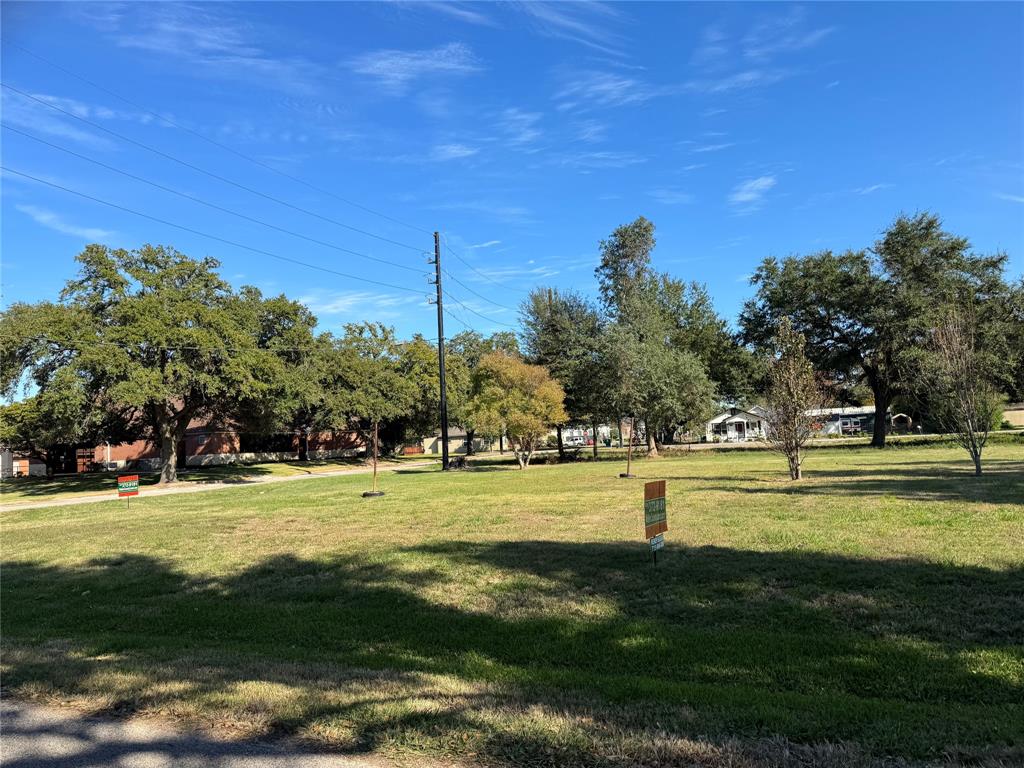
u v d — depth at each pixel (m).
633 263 53.16
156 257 37.97
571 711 3.96
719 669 5.04
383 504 17.78
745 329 47.62
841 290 41.16
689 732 3.59
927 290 39.44
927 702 4.25
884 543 8.88
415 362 65.00
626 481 21.88
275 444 69.81
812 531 10.02
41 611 8.29
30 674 5.19
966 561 7.64
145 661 5.55
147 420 43.41
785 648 5.38
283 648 6.22
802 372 19.27
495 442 94.56
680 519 12.11
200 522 15.84
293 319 48.06
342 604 7.80
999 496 12.98
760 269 45.47
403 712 3.96
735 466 27.72
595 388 44.72
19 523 19.16
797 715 3.83
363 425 68.12
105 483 42.69
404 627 6.71
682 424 48.88
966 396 18.02
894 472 20.03
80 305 35.22
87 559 11.79
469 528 12.62
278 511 17.34
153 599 8.64
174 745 3.75
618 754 3.32
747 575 7.66
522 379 38.62
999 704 4.14
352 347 60.69
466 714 3.90
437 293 37.53
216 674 4.99
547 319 52.41
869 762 3.13
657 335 48.22
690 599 6.95
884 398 42.38
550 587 7.85
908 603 6.30
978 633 5.46
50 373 33.56
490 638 6.16
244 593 8.64
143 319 34.06
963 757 3.20
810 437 20.58
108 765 3.54
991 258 39.50
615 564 8.75
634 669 5.18
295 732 3.84
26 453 56.28
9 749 3.82
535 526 12.48
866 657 5.08
